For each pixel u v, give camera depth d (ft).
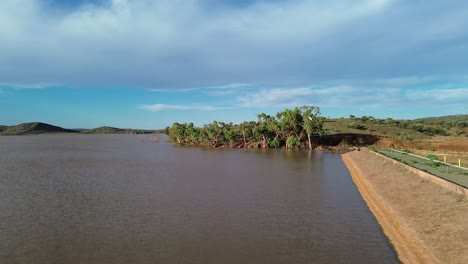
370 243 76.02
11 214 101.35
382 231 84.43
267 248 73.05
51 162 260.83
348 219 95.71
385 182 131.85
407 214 86.07
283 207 109.50
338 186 149.38
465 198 77.41
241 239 78.84
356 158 252.83
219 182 159.43
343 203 115.65
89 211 104.37
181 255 69.26
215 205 111.86
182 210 105.29
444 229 69.05
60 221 93.76
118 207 109.29
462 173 121.70
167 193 132.16
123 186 148.66
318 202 117.08
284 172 196.54
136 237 80.23
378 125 571.28
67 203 115.34
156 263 65.46
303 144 415.64
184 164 242.99
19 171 204.03
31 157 308.40
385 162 171.01
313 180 166.61
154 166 230.27
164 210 105.29
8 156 319.68
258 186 148.46
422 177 111.14
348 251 71.26
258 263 65.31
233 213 101.71
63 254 70.18
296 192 134.82
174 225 89.81
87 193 132.77
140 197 124.77
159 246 74.33
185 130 531.50
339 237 80.28
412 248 68.74
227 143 458.50
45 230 85.87
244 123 447.42
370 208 108.06
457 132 524.52
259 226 88.94
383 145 395.55
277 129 419.74
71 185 151.74
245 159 280.72
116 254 69.92
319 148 390.83
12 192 135.44
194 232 83.92
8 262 66.28
